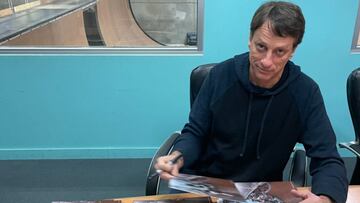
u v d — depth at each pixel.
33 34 2.31
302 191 0.95
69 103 2.39
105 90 2.37
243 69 1.11
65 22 2.32
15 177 2.31
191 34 2.32
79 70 2.30
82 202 0.95
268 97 1.09
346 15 2.21
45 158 2.52
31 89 2.33
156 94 2.39
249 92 1.10
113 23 2.31
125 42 2.34
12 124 2.41
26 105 2.37
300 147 1.29
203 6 2.19
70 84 2.34
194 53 2.30
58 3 2.28
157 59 2.30
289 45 0.93
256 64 0.98
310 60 2.32
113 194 2.16
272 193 0.95
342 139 2.52
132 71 2.32
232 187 0.94
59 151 2.51
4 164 2.45
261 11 0.94
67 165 2.46
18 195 2.13
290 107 1.10
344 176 0.97
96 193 2.17
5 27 2.30
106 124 2.46
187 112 2.45
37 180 2.29
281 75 1.07
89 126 2.46
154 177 1.13
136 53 2.29
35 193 2.16
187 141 1.15
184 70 2.33
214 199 0.96
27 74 2.29
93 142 2.51
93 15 2.33
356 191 1.00
